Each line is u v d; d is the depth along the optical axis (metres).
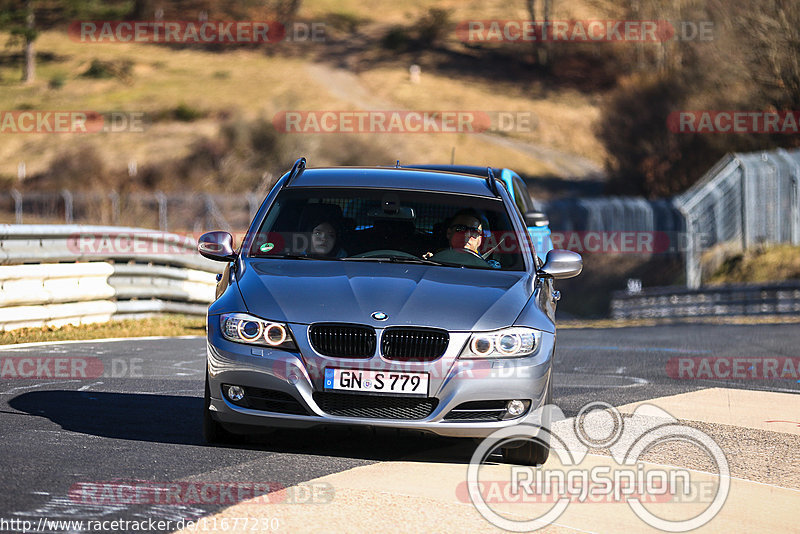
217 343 21.31
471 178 28.16
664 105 177.62
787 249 108.31
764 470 21.95
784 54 141.00
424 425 20.58
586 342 56.69
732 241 111.94
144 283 52.75
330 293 21.64
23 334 42.53
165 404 27.20
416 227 25.23
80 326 47.12
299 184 26.39
